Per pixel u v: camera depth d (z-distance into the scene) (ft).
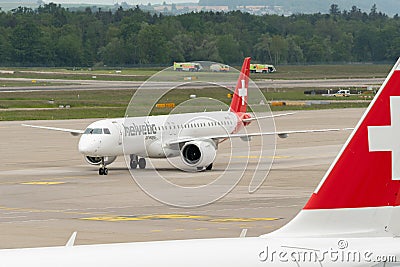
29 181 246.88
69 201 205.98
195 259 58.54
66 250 57.72
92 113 590.96
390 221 66.64
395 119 66.39
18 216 182.19
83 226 168.04
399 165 66.54
